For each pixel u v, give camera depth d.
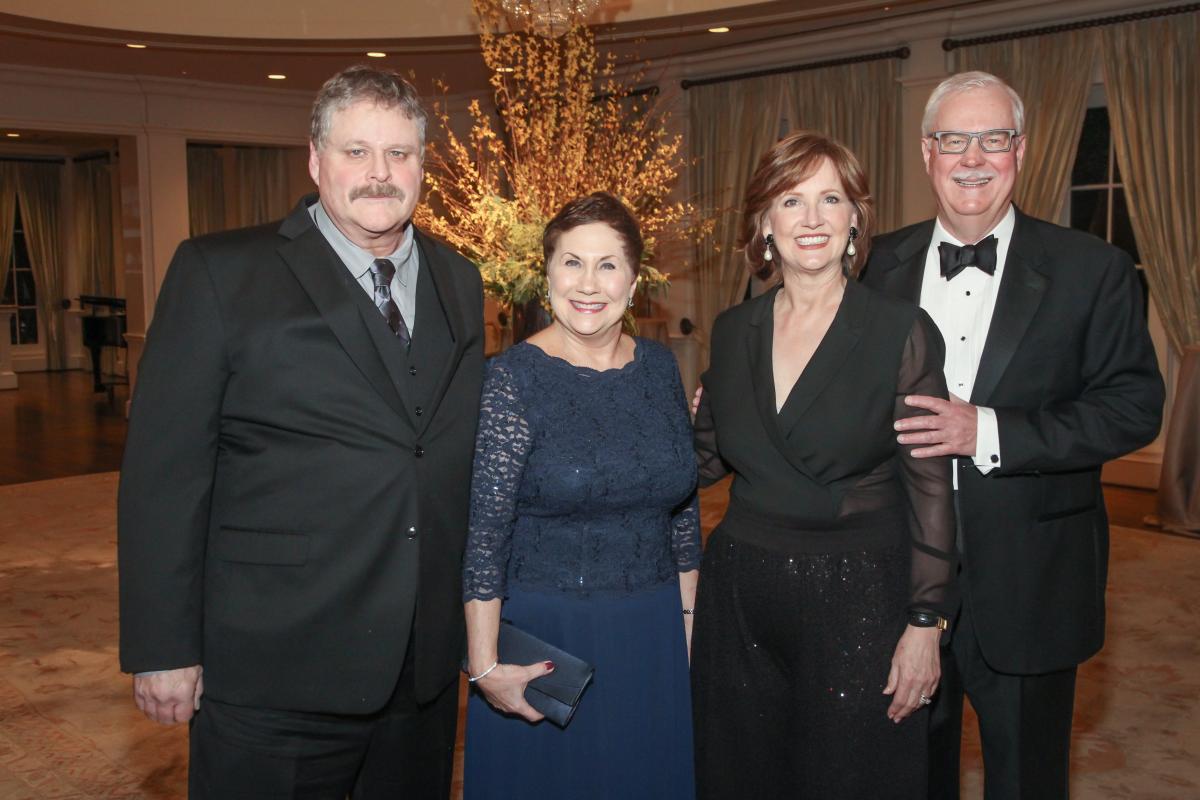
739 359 2.27
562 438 2.21
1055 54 7.29
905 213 8.13
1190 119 6.78
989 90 2.36
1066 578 2.38
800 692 2.15
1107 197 7.39
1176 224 6.90
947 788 2.43
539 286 3.67
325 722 2.06
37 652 4.59
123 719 3.91
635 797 2.28
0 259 14.51
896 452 2.17
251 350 1.97
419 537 2.04
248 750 2.03
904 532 2.17
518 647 2.19
